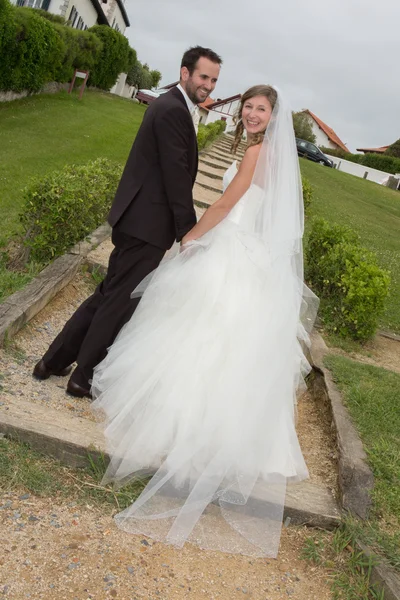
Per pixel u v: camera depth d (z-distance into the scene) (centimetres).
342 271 721
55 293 552
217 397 348
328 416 455
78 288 607
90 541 293
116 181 799
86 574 272
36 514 302
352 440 405
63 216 598
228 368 354
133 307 395
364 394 479
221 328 362
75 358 418
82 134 1612
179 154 366
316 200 1839
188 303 372
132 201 379
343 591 300
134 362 374
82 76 2422
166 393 354
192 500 327
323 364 537
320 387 504
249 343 360
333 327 697
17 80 1800
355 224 1647
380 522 342
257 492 344
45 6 2970
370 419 443
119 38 3194
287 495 353
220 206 380
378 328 783
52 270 571
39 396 397
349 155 5325
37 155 1207
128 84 4797
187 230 378
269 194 380
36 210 597
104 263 650
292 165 385
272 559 314
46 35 1884
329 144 7006
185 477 338
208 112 5381
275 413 359
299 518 342
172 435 349
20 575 261
